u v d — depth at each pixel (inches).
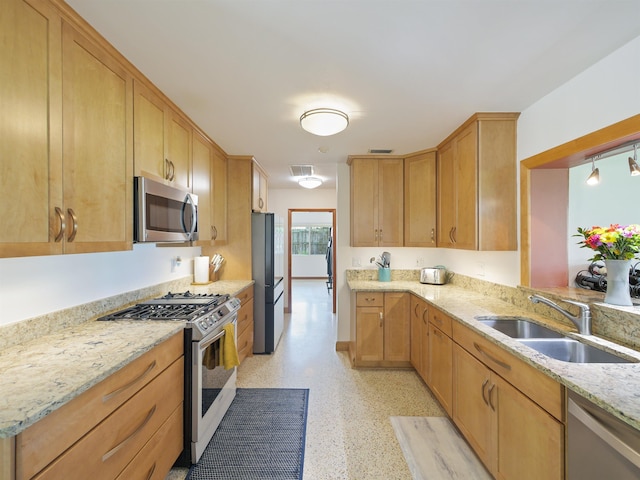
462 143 102.1
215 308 86.7
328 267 327.3
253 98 82.7
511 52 62.7
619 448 37.8
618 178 90.8
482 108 89.2
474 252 119.0
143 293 97.0
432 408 100.7
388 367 131.4
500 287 101.3
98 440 46.1
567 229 88.7
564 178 88.7
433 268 138.4
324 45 60.2
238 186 143.8
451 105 87.1
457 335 84.4
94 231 57.6
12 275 57.5
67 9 49.9
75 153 53.0
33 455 36.0
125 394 52.2
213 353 84.5
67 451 40.8
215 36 57.4
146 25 54.3
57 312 65.9
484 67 68.2
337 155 139.5
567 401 46.4
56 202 49.1
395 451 80.0
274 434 86.9
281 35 57.1
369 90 78.4
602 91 65.5
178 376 71.3
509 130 93.2
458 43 59.7
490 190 93.5
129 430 53.1
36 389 40.3
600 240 66.7
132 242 68.6
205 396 78.9
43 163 47.0
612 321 64.0
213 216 123.7
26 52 44.3
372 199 138.8
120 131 64.8
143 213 68.8
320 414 97.0
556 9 50.5
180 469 73.8
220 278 144.6
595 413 41.9
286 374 125.6
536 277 89.0
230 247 144.9
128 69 67.0
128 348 55.2
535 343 66.5
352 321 140.6
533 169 88.6
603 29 55.8
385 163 139.2
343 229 152.0
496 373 65.5
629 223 90.3
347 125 94.8
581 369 48.6
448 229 115.5
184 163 95.0
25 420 33.8
